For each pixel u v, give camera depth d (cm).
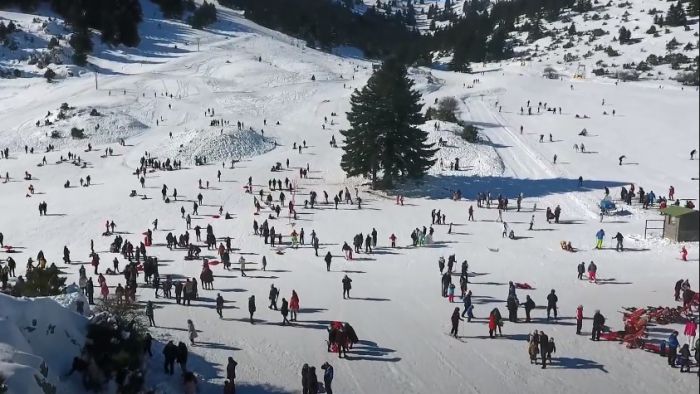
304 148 6581
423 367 2214
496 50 16650
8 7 13925
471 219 4419
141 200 4841
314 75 11138
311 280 3169
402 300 2878
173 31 14675
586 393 2045
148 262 3103
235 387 2020
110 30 12588
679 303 2812
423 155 5256
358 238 3688
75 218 4403
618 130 7038
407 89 5206
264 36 15838
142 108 8338
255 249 3753
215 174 5625
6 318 1678
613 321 2609
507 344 2408
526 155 6319
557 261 3500
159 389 1883
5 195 5019
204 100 8919
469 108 8762
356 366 2212
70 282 3078
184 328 2484
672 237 3831
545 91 10038
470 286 3081
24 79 10181
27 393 1434
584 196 4956
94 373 1784
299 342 2395
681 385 2094
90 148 6588
